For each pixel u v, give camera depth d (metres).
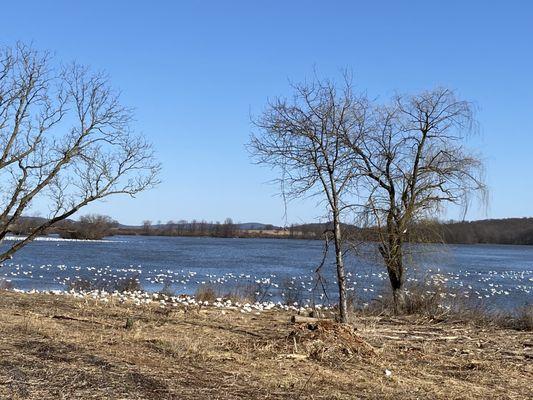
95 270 38.22
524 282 34.69
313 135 12.32
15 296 18.36
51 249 69.00
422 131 18.64
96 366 7.88
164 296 21.11
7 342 9.17
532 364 10.50
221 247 88.75
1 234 14.55
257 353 9.71
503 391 8.39
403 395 7.72
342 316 13.05
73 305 16.39
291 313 17.64
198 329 12.69
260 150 15.57
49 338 9.84
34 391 6.50
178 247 86.31
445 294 18.75
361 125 13.33
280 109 12.46
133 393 6.73
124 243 101.44
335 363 9.34
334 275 34.59
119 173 15.65
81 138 15.09
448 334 13.95
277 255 63.31
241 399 6.91
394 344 11.89
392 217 18.36
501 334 14.22
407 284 19.38
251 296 23.11
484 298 24.77
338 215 12.88
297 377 8.23
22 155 14.78
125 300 18.70
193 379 7.66
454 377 9.15
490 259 63.09
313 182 12.80
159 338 10.65
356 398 7.38
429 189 18.61
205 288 22.42
